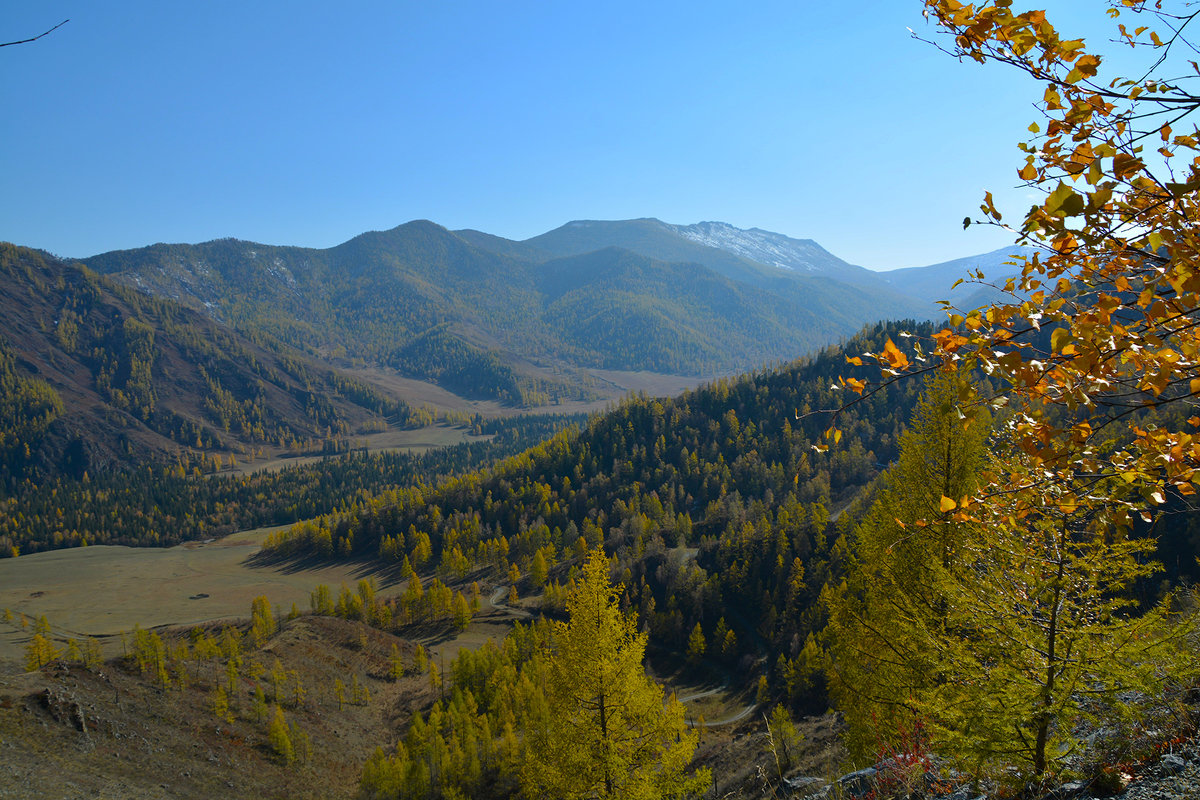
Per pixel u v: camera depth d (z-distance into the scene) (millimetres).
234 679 84312
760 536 114938
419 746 71250
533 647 95188
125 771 56250
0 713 55781
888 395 184875
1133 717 6113
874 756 11344
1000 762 6871
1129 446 4113
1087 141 3143
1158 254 3162
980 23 3232
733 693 84438
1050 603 6758
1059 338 3137
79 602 165125
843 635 12953
